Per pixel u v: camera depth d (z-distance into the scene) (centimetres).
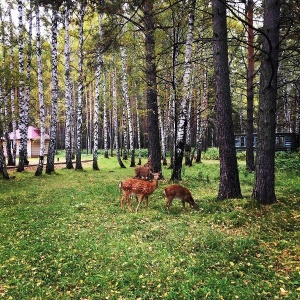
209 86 2366
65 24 2025
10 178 1736
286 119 3375
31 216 885
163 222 798
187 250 607
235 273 507
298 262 536
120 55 2319
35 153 4128
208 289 456
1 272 542
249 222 737
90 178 1697
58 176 1811
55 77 1927
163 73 2055
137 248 623
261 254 575
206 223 770
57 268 554
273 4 815
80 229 764
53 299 461
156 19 1294
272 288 460
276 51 820
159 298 449
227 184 948
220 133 953
